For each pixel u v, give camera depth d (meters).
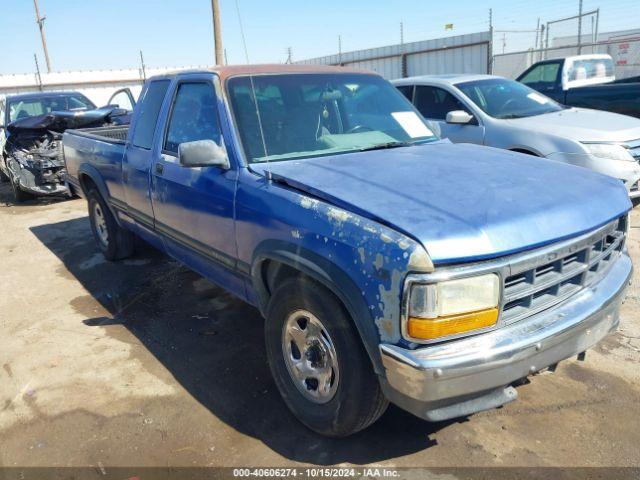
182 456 2.84
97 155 5.36
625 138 6.17
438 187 2.67
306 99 3.69
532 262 2.37
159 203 4.14
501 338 2.31
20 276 5.75
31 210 9.16
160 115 4.18
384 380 2.38
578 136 6.20
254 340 4.05
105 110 9.45
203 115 3.65
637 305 4.32
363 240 2.35
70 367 3.77
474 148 3.62
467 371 2.22
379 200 2.54
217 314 4.54
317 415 2.83
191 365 3.74
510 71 16.55
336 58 21.91
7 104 10.53
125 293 5.10
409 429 2.98
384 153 3.41
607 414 3.04
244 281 3.34
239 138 3.30
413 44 18.67
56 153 9.29
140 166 4.37
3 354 4.01
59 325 4.47
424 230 2.26
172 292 5.05
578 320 2.50
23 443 3.00
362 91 4.02
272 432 3.00
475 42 16.80
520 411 3.10
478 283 2.25
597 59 10.77
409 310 2.21
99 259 6.14
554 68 10.16
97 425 3.12
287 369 3.00
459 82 7.54
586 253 2.63
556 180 2.84
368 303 2.34
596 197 2.74
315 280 2.67
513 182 2.76
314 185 2.77
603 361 3.57
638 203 6.70
